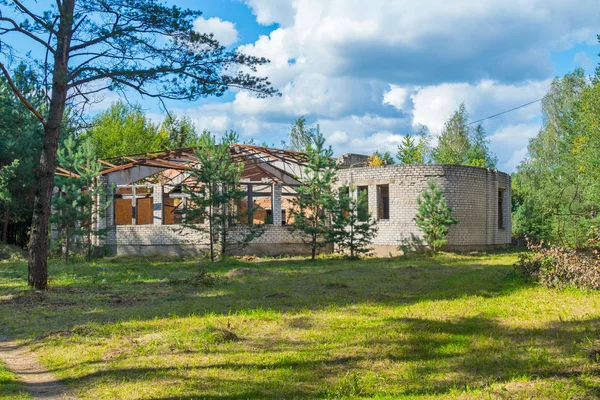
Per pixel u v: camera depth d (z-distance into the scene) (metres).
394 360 7.33
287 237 29.03
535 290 13.33
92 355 7.88
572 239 28.44
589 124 26.75
